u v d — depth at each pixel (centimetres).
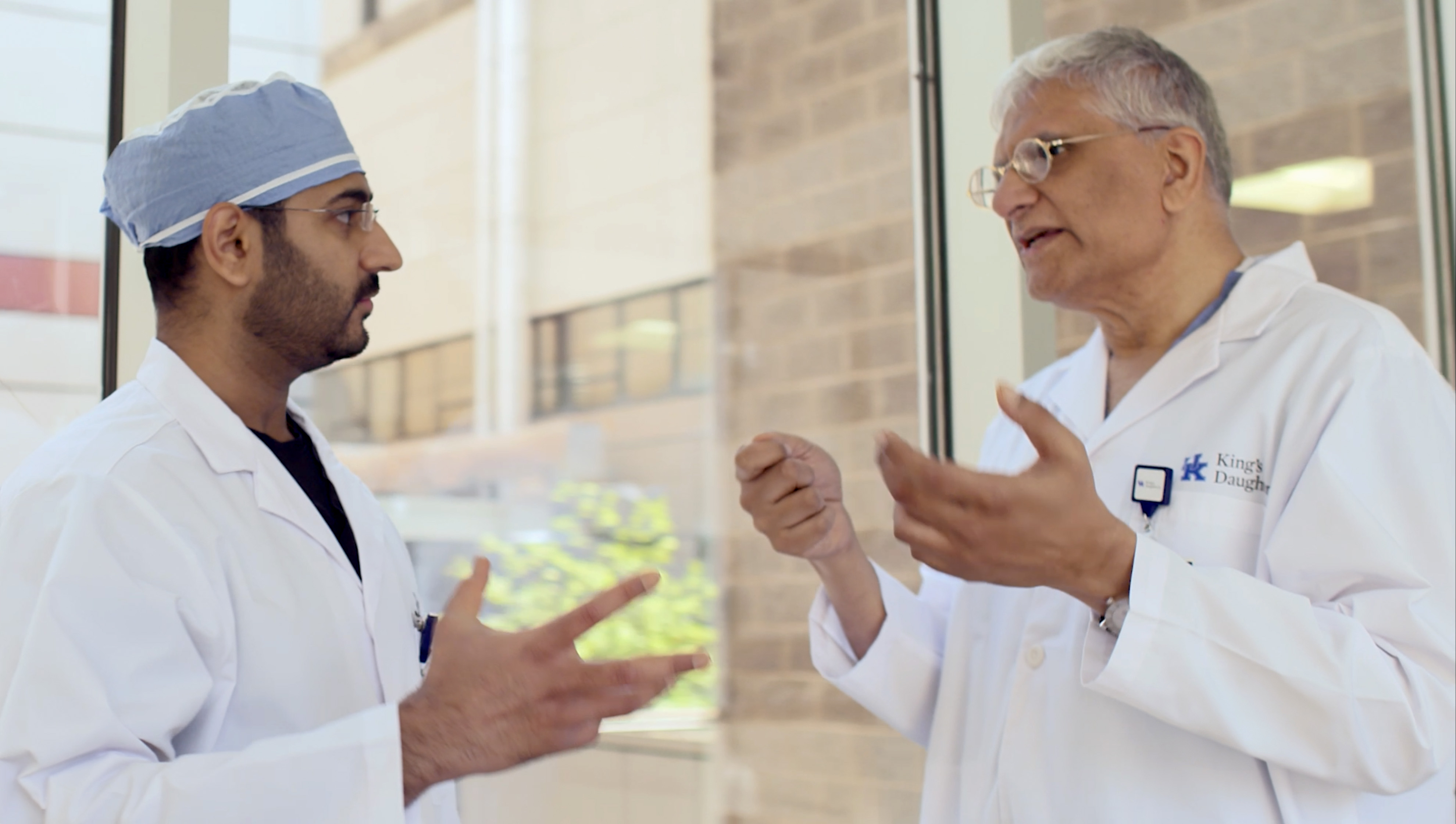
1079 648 98
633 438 327
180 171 82
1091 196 102
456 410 347
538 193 346
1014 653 105
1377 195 175
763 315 267
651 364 326
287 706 77
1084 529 76
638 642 308
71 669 65
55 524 70
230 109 83
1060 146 103
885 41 228
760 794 264
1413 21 176
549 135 354
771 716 268
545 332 357
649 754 279
